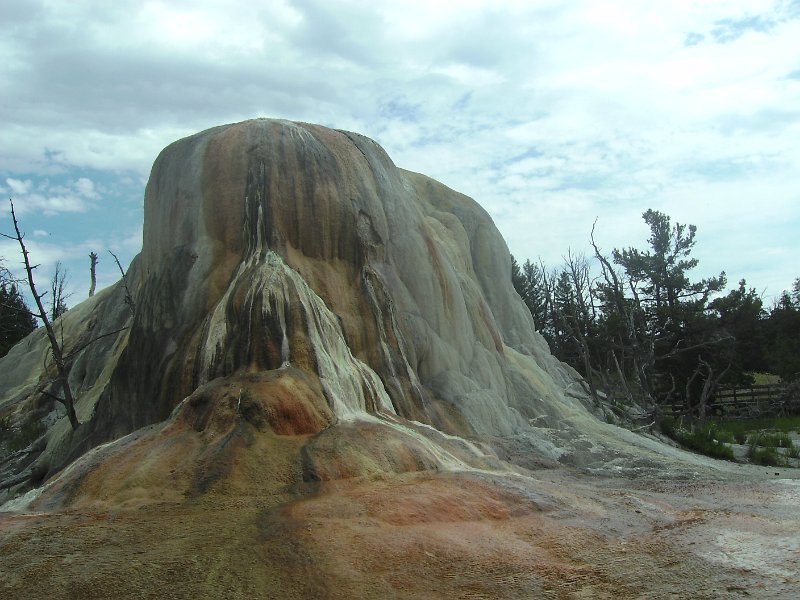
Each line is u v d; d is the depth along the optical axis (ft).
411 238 60.90
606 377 107.04
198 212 52.54
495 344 70.95
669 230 140.05
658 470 51.93
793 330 135.13
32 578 23.89
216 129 57.77
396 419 46.44
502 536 29.50
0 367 82.02
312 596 23.31
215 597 22.94
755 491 43.93
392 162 65.87
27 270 59.82
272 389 39.04
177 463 35.50
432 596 23.68
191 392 44.37
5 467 59.52
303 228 52.75
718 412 125.49
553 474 47.70
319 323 46.47
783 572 26.32
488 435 55.31
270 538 27.30
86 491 35.12
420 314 58.23
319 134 58.39
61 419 63.10
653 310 131.34
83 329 79.51
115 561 25.18
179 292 50.24
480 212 89.30
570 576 25.76
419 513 30.60
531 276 163.53
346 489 33.65
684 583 25.23
